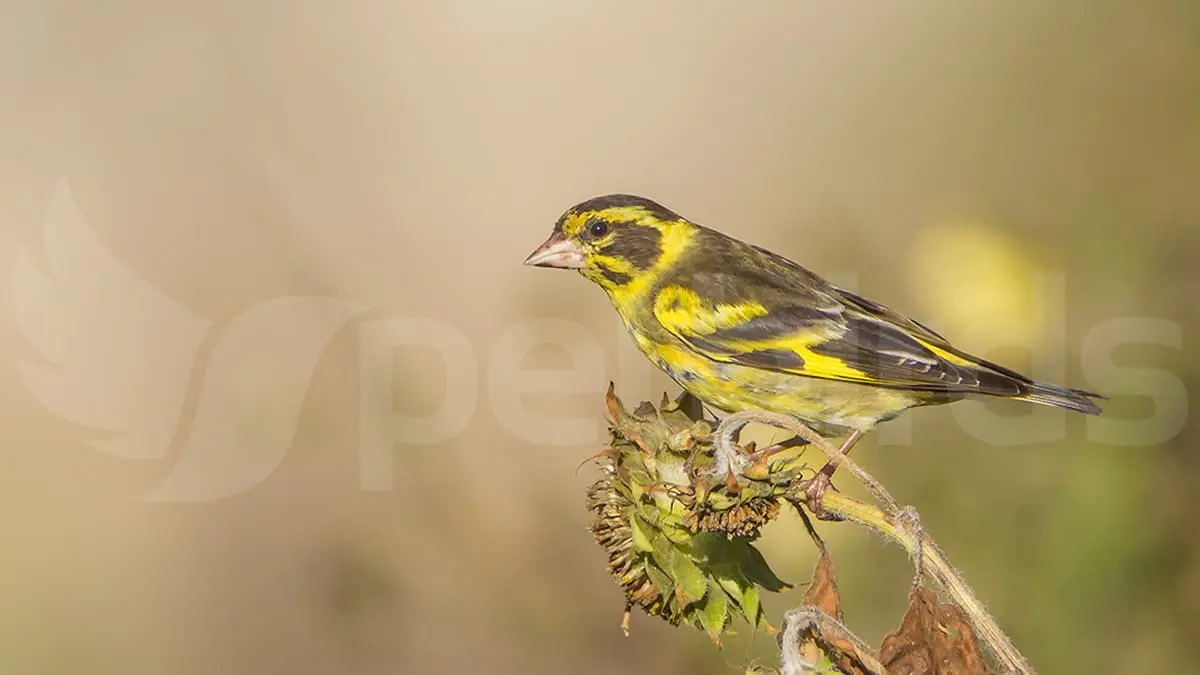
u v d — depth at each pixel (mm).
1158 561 9438
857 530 9625
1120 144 12352
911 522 5125
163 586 12555
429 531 12516
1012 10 14094
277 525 12773
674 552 5922
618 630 11734
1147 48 12922
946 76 14508
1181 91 12570
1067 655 9336
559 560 12227
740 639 10195
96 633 12531
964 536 9680
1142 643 9320
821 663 4961
